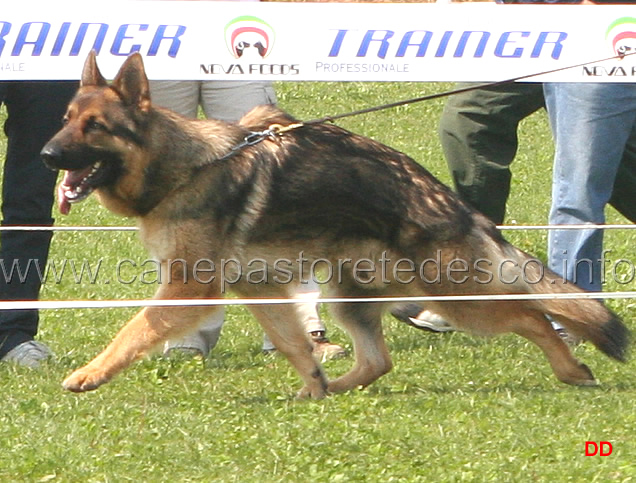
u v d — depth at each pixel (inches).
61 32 401.7
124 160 371.2
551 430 326.3
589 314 393.1
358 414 347.3
